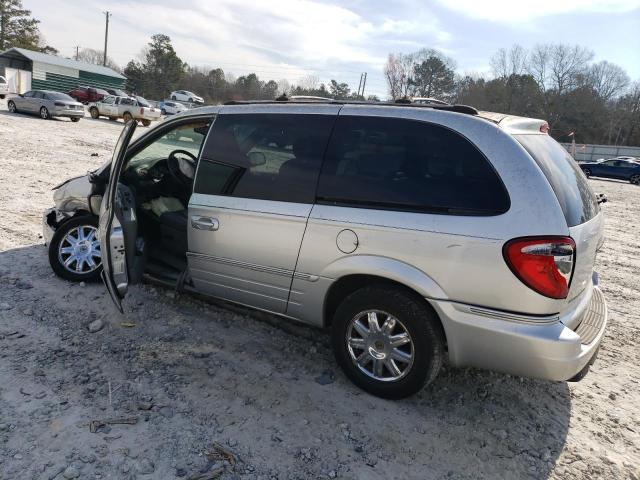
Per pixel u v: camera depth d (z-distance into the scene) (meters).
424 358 3.15
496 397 3.54
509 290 2.83
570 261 2.81
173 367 3.57
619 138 77.38
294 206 3.48
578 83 76.12
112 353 3.68
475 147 3.01
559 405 3.54
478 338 2.96
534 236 2.77
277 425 3.05
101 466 2.59
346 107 3.50
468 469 2.83
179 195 4.86
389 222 3.12
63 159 13.03
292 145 3.59
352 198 3.29
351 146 3.38
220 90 84.06
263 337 4.12
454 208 2.97
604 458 3.02
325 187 3.40
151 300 4.58
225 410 3.15
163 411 3.07
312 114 3.59
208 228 3.86
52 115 24.42
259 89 85.12
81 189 4.73
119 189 4.04
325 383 3.54
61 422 2.89
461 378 3.73
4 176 9.68
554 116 76.44
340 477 2.69
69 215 4.84
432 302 3.03
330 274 3.37
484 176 2.95
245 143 3.80
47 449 2.67
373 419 3.18
